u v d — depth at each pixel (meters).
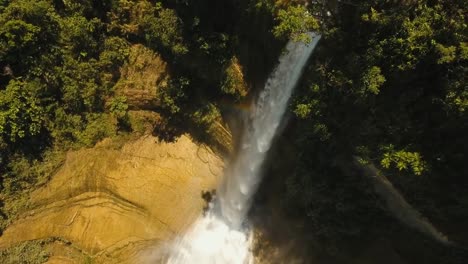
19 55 23.23
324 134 20.03
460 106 15.33
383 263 23.62
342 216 22.75
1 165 24.36
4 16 22.20
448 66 15.91
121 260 25.58
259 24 22.70
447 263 21.67
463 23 15.02
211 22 23.50
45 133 25.09
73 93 24.81
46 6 23.12
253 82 25.59
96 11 24.53
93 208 25.89
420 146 17.78
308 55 21.84
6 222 24.83
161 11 23.42
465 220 19.52
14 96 23.27
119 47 25.25
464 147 17.16
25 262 24.83
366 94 17.30
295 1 20.47
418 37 15.92
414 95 17.19
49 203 25.38
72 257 25.25
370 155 19.14
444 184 18.39
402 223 22.03
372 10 16.77
